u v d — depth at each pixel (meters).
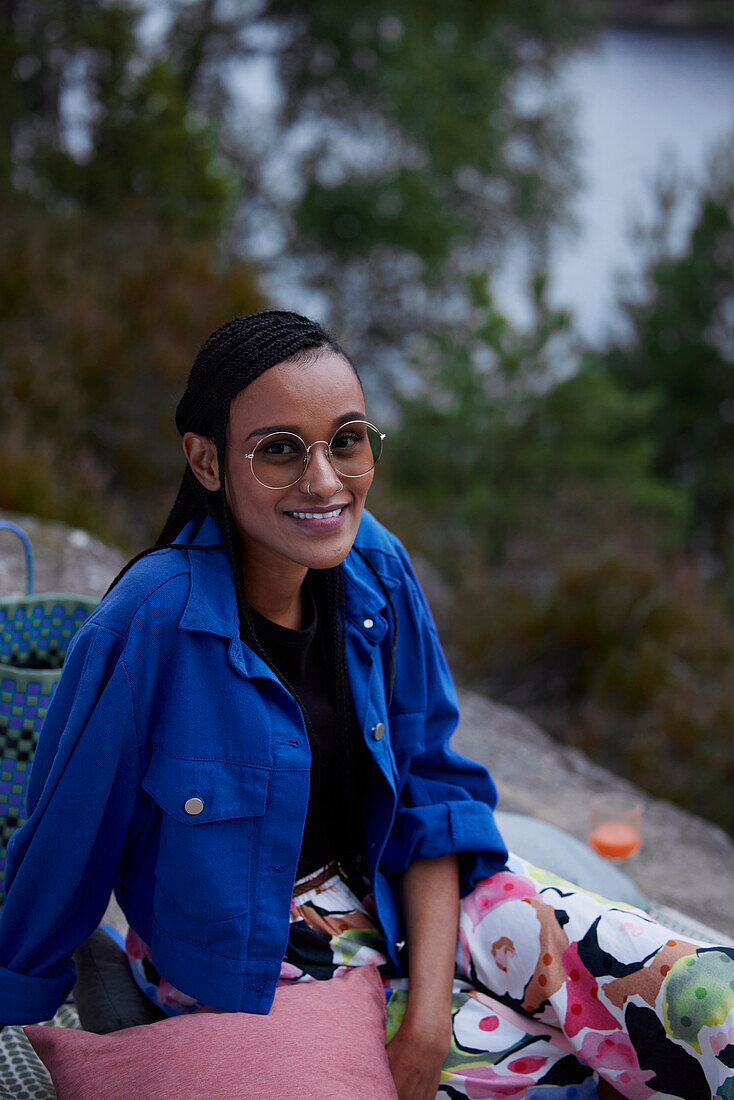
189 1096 1.27
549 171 16.95
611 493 9.30
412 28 14.60
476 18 15.22
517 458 9.55
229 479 1.43
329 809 1.59
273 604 1.53
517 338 9.91
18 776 1.76
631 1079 1.43
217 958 1.41
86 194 9.12
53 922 1.45
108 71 9.75
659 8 41.19
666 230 13.47
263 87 16.34
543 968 1.48
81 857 1.42
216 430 1.42
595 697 6.59
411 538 8.13
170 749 1.39
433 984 1.49
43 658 1.90
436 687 1.71
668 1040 1.38
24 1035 1.70
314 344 1.41
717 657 6.92
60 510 5.63
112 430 6.93
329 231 14.34
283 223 14.86
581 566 7.17
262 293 8.18
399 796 1.67
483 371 9.89
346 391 1.40
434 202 14.50
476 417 9.64
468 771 1.71
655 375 12.58
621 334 13.12
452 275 15.30
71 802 1.40
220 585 1.44
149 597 1.40
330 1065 1.32
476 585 7.38
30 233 7.70
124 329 7.31
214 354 1.42
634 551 7.86
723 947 1.41
